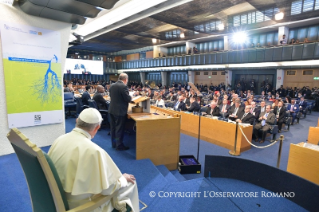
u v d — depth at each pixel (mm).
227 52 15305
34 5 2527
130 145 3906
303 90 12648
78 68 22844
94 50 29078
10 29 2850
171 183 2654
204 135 5184
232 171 2941
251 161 2799
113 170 1353
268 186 2668
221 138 4727
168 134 3287
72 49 27438
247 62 14242
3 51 2830
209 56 16594
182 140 5180
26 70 3053
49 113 3365
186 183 2707
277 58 12773
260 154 4332
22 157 1201
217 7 9977
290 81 14727
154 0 4574
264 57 13367
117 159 3170
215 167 2967
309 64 11555
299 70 14172
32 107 3174
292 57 12102
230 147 4531
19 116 3066
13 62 2926
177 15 11164
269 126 5246
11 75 2932
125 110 3420
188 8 10055
